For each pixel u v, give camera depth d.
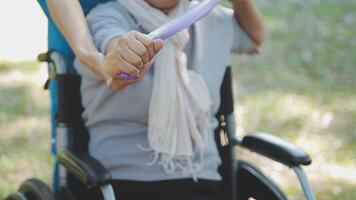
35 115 5.80
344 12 8.66
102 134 2.89
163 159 2.87
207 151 2.97
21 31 8.47
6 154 5.11
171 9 2.85
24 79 6.67
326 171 4.87
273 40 7.66
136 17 2.80
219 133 3.16
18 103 6.04
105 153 2.87
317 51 7.33
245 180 3.16
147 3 2.81
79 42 2.57
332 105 6.01
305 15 8.55
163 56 2.82
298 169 2.77
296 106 5.98
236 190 3.16
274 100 6.10
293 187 4.64
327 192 4.57
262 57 7.18
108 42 2.55
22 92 6.31
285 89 6.37
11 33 8.36
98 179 2.48
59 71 2.90
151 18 2.78
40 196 2.74
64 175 2.88
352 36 7.82
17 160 5.00
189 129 2.89
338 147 5.25
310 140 5.37
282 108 5.94
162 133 2.84
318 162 5.01
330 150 5.20
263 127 5.58
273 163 5.02
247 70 6.81
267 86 6.43
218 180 3.02
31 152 5.14
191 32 3.00
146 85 2.82
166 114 2.83
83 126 2.96
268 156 2.90
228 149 3.13
